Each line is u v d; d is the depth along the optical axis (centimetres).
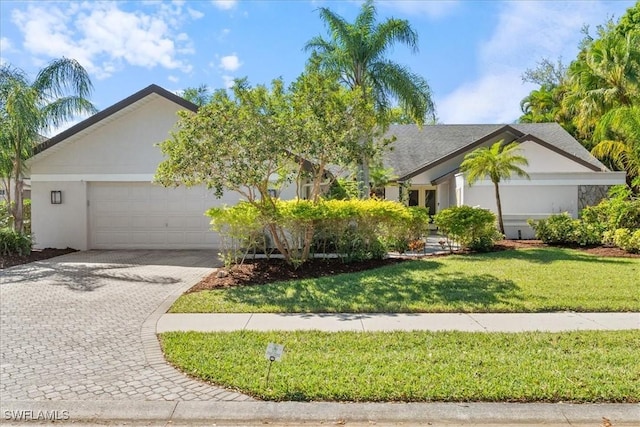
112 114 1427
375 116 1263
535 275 964
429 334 591
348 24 1588
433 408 392
